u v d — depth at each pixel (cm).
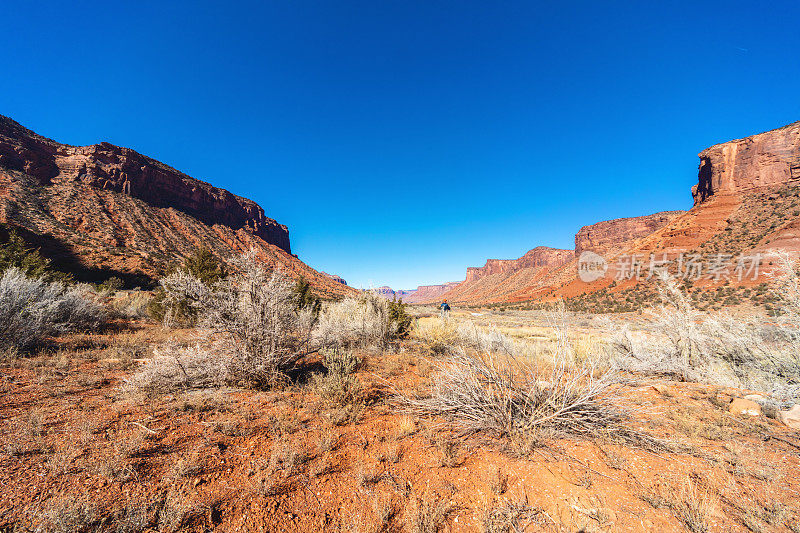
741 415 414
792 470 278
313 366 621
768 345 592
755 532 208
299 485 249
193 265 1213
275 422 350
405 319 1146
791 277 562
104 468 230
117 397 391
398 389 502
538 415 358
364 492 251
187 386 441
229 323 467
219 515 210
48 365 518
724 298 3303
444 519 230
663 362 668
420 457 308
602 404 365
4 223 3462
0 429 283
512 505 247
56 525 175
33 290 711
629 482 270
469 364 413
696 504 234
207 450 280
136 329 967
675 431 361
